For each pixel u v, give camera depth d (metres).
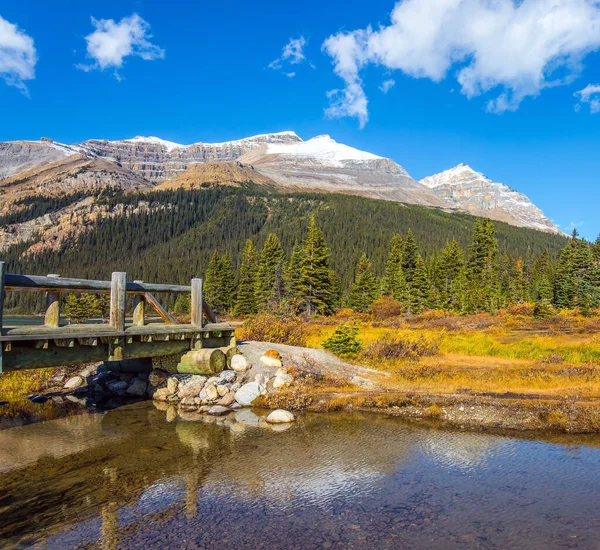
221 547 5.68
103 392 15.22
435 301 64.94
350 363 18.39
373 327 41.56
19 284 9.35
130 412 12.82
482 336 27.98
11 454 9.21
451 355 21.14
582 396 13.04
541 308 42.91
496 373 16.33
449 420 11.81
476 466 8.65
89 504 6.96
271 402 13.30
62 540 5.88
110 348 11.60
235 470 8.38
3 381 15.46
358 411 12.78
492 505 6.94
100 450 9.48
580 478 8.04
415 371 16.47
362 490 7.52
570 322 35.84
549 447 9.79
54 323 10.32
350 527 6.23
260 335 22.22
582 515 6.59
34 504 6.95
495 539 5.89
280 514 6.63
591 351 20.14
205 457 9.07
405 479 8.01
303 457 9.10
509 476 8.14
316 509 6.80
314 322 46.72
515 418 11.71
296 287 64.06
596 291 54.50
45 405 13.52
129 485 7.68
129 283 12.80
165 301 80.25
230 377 14.62
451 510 6.76
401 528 6.19
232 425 11.46
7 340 8.77
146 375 15.52
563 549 5.63
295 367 15.62
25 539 5.91
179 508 6.82
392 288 70.12
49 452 9.33
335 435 10.60
